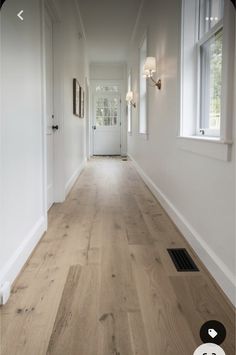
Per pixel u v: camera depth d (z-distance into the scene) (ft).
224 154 5.89
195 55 9.20
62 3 13.33
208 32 8.25
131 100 27.20
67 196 15.01
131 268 7.25
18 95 6.94
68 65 15.61
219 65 7.81
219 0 7.92
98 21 22.13
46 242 8.89
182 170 9.47
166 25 11.76
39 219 9.17
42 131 9.37
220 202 6.28
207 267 7.01
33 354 4.49
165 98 12.10
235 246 5.57
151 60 13.78
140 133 21.40
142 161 20.34
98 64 35.09
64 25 14.03
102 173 22.80
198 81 9.19
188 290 6.26
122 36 25.70
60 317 5.35
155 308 5.63
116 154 36.70
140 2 18.89
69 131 16.16
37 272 7.02
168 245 8.66
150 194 15.51
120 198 14.61
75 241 8.98
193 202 8.31
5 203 6.09
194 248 8.08
